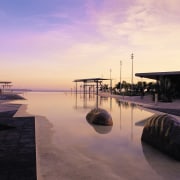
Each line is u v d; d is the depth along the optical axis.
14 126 10.71
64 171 5.72
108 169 5.92
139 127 11.93
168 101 29.91
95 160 6.62
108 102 30.97
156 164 6.36
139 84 56.47
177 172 5.80
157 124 8.09
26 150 6.75
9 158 5.98
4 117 14.05
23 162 5.67
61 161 6.46
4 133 9.22
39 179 5.15
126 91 57.47
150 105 24.75
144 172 5.77
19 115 15.32
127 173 5.68
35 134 9.05
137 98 39.28
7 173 4.96
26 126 10.84
